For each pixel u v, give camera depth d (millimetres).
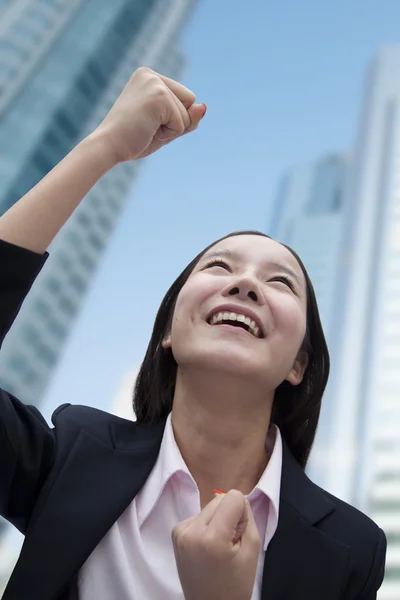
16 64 27875
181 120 1555
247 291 1621
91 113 29031
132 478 1499
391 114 38312
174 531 1173
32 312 25016
